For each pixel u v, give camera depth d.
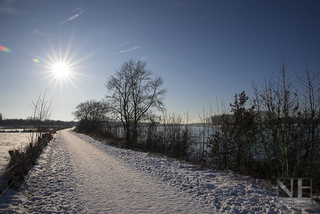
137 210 4.40
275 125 7.05
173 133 17.14
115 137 26.58
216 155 10.71
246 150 9.65
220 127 10.87
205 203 4.86
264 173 8.54
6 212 4.03
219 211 4.41
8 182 5.57
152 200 5.01
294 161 6.55
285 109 6.31
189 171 8.29
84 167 8.92
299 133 6.46
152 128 20.11
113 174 7.69
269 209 4.40
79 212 4.25
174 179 6.99
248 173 8.73
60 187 5.98
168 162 10.45
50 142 20.16
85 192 5.56
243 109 9.64
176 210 4.43
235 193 5.47
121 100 27.97
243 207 4.57
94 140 26.66
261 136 7.70
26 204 4.58
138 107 27.27
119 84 27.64
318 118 6.09
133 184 6.39
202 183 6.41
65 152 13.91
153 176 7.46
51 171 7.98
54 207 4.46
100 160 10.87
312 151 6.06
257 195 5.27
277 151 7.02
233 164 9.72
